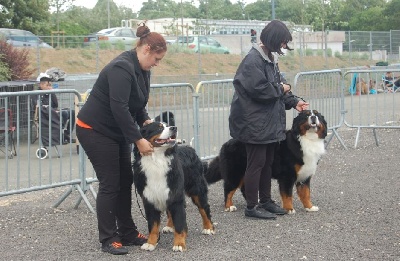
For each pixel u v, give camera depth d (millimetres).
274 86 6809
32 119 10438
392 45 39375
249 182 7074
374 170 9891
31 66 27125
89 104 5855
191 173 6215
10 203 8281
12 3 33438
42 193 8945
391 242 6020
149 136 5680
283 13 57219
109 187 5902
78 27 46281
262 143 6883
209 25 46062
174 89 9164
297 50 36938
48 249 6102
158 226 5996
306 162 7242
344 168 10125
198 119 9312
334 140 13266
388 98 18375
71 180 7871
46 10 35219
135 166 5859
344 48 39094
